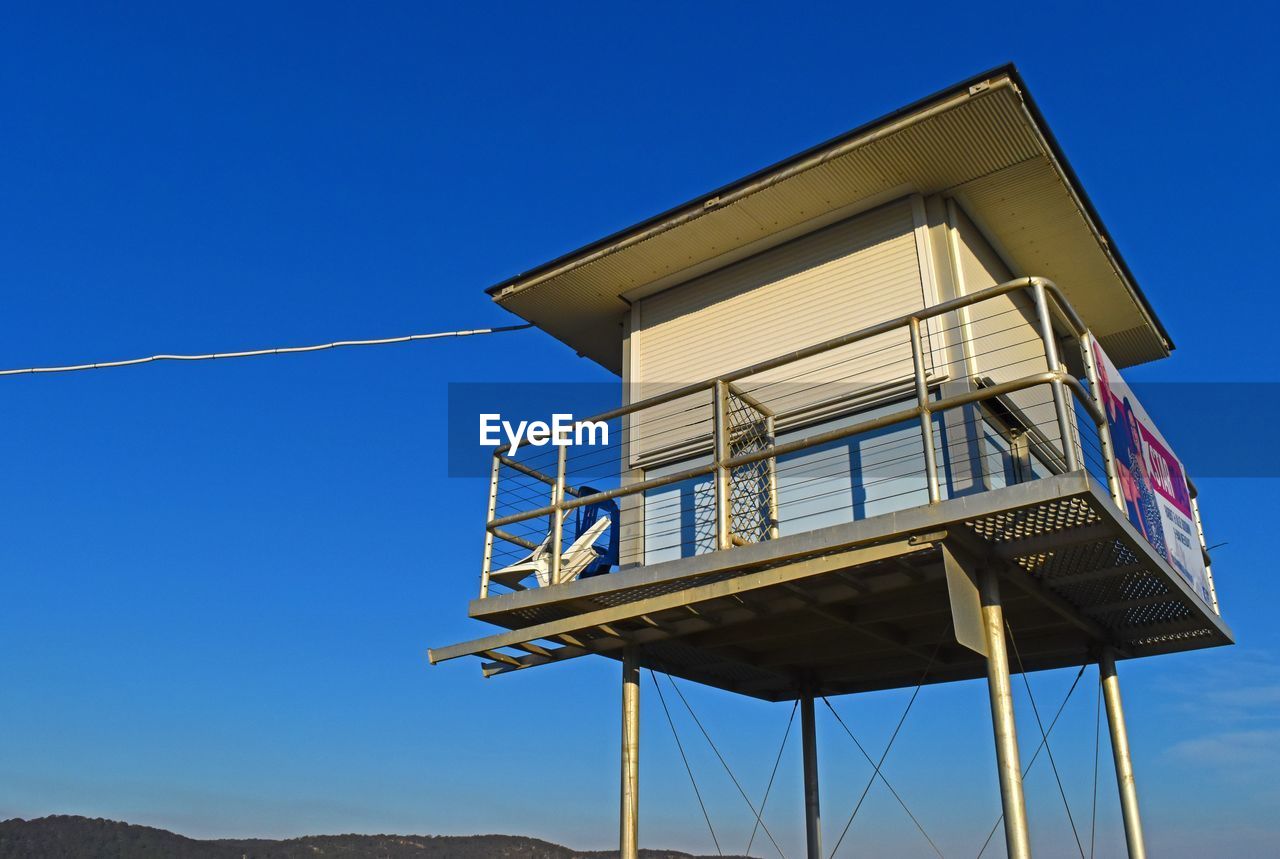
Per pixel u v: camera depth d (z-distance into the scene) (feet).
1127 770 30.30
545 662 31.14
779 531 30.35
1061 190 31.68
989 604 23.26
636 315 37.78
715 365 34.76
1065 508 21.24
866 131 29.78
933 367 29.30
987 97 27.84
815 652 34.35
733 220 33.50
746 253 35.24
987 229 33.68
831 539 23.56
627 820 27.86
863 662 36.83
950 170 30.89
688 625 28.58
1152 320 40.24
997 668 22.50
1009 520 21.93
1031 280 22.75
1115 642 32.35
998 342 32.32
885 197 32.42
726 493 26.32
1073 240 34.27
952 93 28.22
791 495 30.68
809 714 37.50
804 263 33.94
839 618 28.12
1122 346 41.91
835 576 24.80
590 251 35.70
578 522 32.37
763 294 34.55
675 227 33.81
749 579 24.72
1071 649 32.65
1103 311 38.93
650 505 34.01
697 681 36.70
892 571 24.85
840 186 31.83
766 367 26.53
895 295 31.40
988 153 30.07
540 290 37.42
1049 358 21.98
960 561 22.70
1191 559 30.09
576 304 38.50
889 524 22.77
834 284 32.91
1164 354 42.75
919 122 28.84
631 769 28.50
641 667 32.68
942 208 31.63
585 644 30.27
